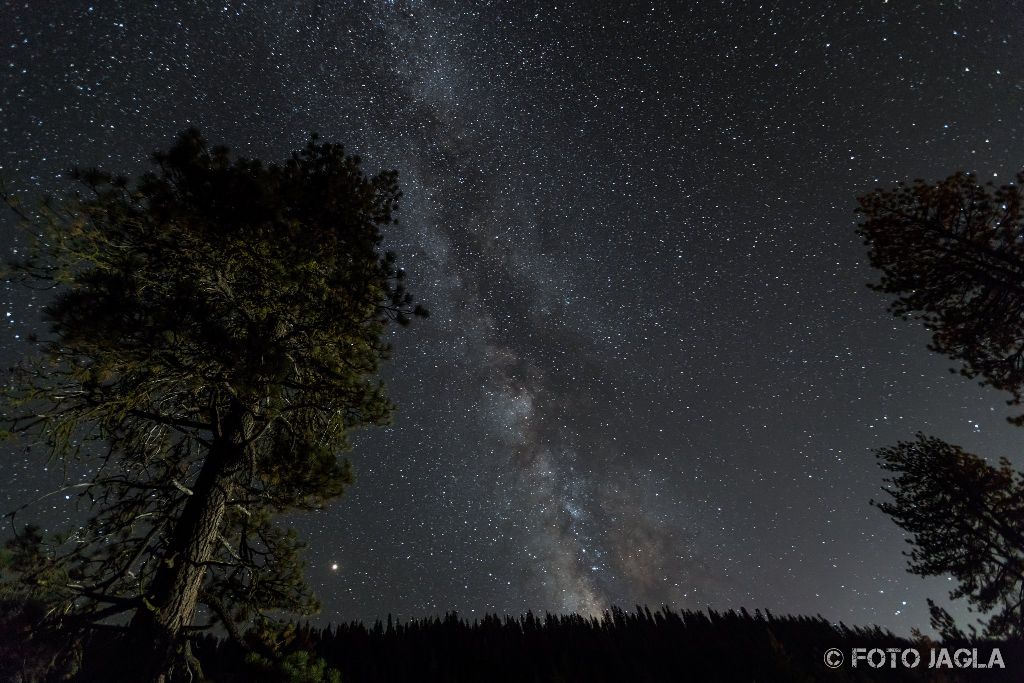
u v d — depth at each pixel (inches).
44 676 185.3
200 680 197.0
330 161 298.2
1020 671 368.8
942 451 498.0
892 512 513.7
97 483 235.8
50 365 217.2
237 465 258.5
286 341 270.5
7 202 210.1
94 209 222.8
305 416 294.2
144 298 239.5
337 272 272.5
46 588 208.5
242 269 262.5
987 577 448.8
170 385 251.3
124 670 187.0
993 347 318.3
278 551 282.2
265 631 243.3
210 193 232.7
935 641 401.7
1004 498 451.8
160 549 241.6
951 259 306.2
